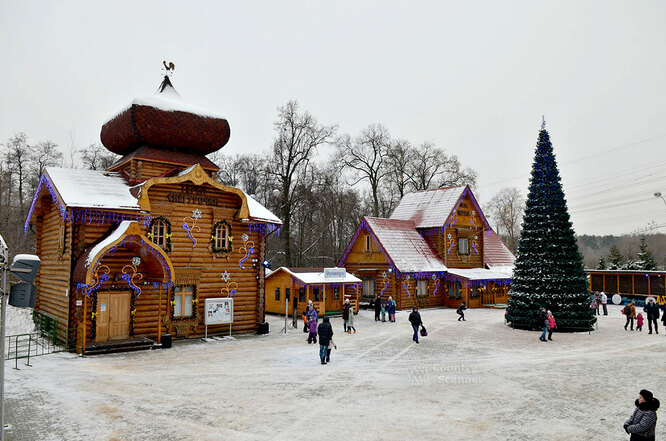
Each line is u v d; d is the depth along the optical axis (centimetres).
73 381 1545
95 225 2158
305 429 1136
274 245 5816
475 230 4475
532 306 2744
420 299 4003
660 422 1219
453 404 1338
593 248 16550
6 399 1343
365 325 2967
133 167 2414
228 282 2545
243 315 2594
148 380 1571
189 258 2420
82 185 2223
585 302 2722
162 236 2345
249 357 1958
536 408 1308
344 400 1367
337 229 6188
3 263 1012
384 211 6356
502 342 2344
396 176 5866
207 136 2605
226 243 2545
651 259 5856
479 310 3894
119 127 2486
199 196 2470
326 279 3316
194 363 1839
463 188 4325
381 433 1113
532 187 2928
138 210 2169
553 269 2753
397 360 1911
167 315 2283
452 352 2083
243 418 1211
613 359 1953
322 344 1844
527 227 2902
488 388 1505
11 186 5275
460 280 3978
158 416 1222
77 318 2030
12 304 1016
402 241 4075
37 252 2647
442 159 5906
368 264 4128
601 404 1349
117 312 2191
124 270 2195
